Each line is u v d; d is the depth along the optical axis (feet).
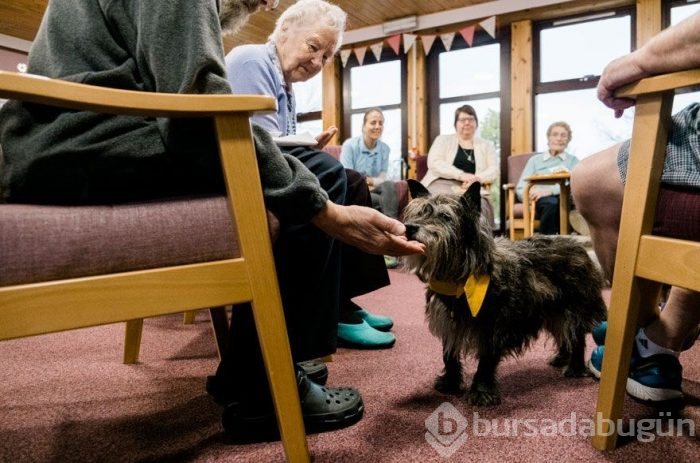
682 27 2.69
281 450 3.55
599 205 3.80
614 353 3.40
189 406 4.42
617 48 20.79
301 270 3.74
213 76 2.79
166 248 2.70
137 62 3.00
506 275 4.65
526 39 21.74
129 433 3.87
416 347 6.32
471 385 4.61
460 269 4.56
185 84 2.76
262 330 2.93
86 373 5.35
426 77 24.16
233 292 2.84
